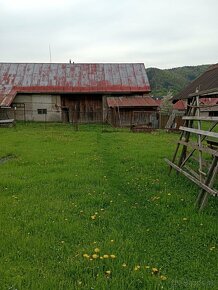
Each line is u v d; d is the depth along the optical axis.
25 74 48.03
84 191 9.99
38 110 45.47
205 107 10.94
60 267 5.36
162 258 5.72
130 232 6.81
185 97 15.05
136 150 18.77
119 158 16.02
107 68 49.88
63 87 45.47
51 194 9.77
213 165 8.36
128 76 48.25
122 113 41.94
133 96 45.75
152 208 8.36
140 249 6.01
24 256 5.77
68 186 10.66
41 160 15.59
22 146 20.45
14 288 4.70
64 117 45.75
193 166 13.61
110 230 6.95
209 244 6.25
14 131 31.14
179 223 7.26
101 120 45.94
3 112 42.91
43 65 50.25
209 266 5.45
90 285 4.81
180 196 9.27
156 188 10.37
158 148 19.80
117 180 11.57
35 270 5.25
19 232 6.75
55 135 27.55
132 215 7.85
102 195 9.48
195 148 10.24
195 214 7.77
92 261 5.47
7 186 10.70
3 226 7.07
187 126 12.24
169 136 28.61
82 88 45.41
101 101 45.75
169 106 63.03
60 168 13.62
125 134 30.31
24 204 8.73
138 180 11.29
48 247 6.08
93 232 6.80
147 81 47.25
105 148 20.22
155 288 4.73
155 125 41.94
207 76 15.92
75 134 28.72
